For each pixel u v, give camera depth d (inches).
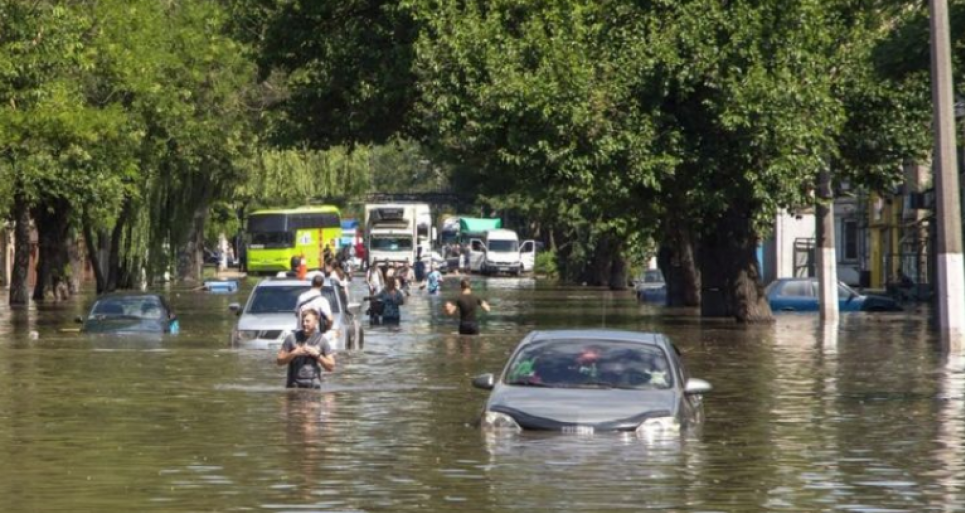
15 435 1493.6
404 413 1696.6
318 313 2037.4
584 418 1370.6
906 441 1456.7
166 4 5270.7
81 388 2000.5
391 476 1211.2
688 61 3440.0
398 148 4133.9
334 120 4023.1
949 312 2650.1
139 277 5836.6
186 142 5162.4
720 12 3444.9
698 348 2844.5
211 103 5305.1
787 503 1095.6
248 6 4087.1
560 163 3472.0
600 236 6402.6
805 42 3464.6
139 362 2449.6
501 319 4124.0
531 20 3548.2
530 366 1475.1
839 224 6584.6
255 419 1636.3
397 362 2503.7
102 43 4503.0
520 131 3479.3
